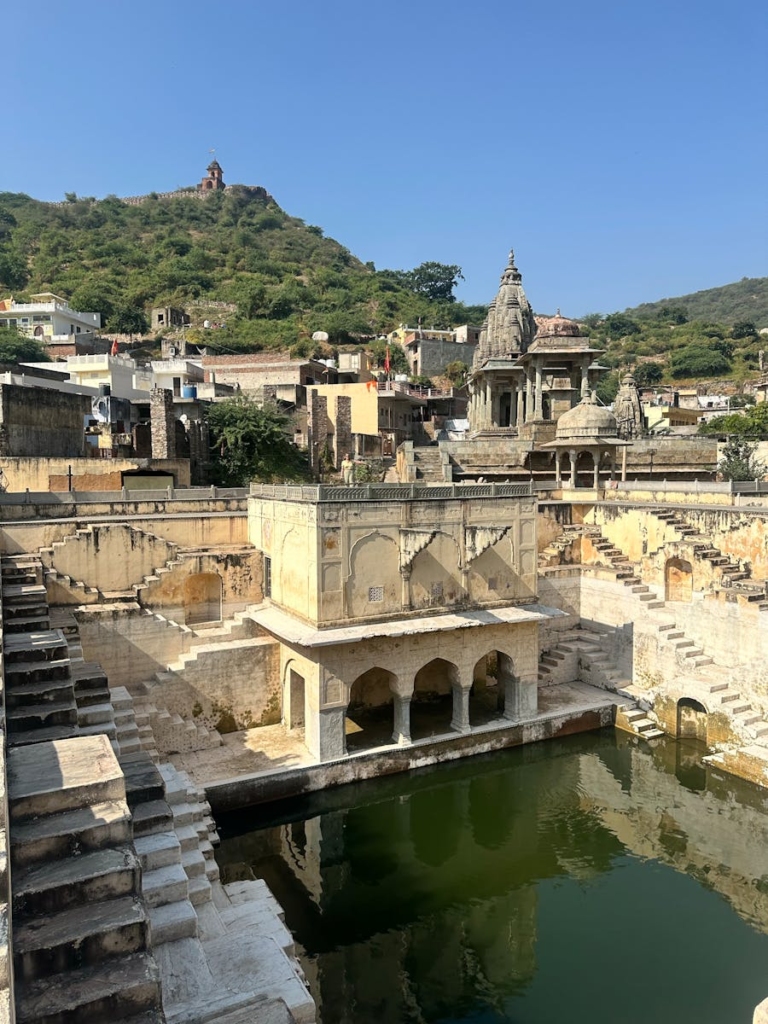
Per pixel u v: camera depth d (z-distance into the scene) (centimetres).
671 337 12394
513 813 2120
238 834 1948
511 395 5341
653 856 1900
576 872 1834
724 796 2181
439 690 2794
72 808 970
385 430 6266
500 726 2456
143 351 7925
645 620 2741
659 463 4381
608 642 2909
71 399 3619
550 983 1437
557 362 4497
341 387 6188
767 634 2323
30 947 787
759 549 2628
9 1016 637
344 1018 1363
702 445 4462
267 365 6462
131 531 2391
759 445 4272
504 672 2559
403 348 8950
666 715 2556
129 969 811
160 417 3981
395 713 2314
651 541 3023
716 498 2967
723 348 11206
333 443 5519
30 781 984
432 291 12725
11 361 5250
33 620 1834
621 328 13438
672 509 2988
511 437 4647
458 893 1750
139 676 2258
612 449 3616
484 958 1521
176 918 1107
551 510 3334
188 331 8638
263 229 14138
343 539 2155
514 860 1889
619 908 1683
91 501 2555
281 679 2414
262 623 2316
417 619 2294
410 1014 1373
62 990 775
